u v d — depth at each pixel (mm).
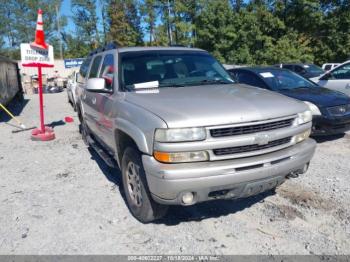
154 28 48500
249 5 37062
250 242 3270
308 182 4598
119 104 3744
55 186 4828
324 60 33406
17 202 4312
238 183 3033
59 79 28516
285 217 3705
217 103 3205
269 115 3150
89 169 5527
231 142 2957
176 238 3373
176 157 2896
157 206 3416
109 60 4715
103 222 3725
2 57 12227
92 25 53688
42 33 7359
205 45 37188
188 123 2889
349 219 3617
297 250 3121
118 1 48406
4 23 64062
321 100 6406
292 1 34219
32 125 9812
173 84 4172
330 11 34062
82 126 7113
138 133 3154
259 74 7582
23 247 3285
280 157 3248
